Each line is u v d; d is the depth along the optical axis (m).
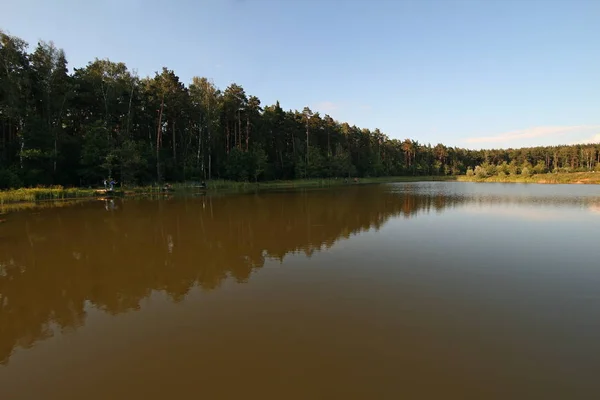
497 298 7.92
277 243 13.71
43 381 5.04
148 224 18.22
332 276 9.53
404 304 7.59
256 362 5.38
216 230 16.53
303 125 80.94
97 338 6.28
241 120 65.50
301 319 6.87
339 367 5.21
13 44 35.19
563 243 13.48
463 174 132.88
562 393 4.59
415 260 11.10
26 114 35.47
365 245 13.26
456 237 14.69
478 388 4.69
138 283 9.18
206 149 59.03
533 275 9.56
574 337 6.10
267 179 68.50
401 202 30.05
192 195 37.91
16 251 12.65
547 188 50.06
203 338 6.17
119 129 49.38
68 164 40.69
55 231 16.33
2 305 7.88
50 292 8.62
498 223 18.30
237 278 9.48
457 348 5.74
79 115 46.56
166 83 48.09
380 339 6.06
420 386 4.74
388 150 118.00
